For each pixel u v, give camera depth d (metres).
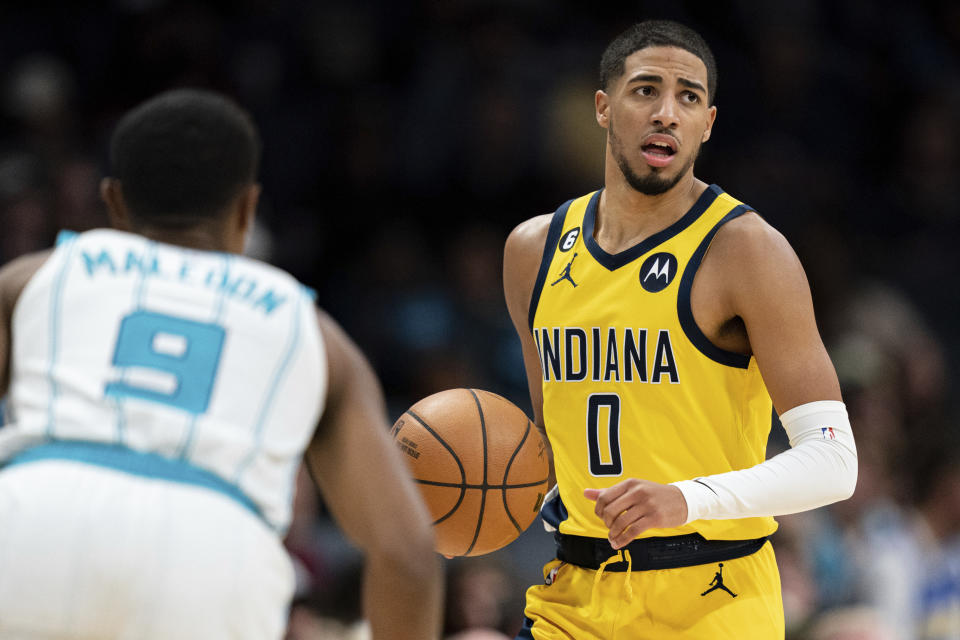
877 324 28.36
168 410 7.75
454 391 12.34
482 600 17.14
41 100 28.94
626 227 11.56
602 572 11.38
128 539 7.36
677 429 11.11
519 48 31.83
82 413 7.72
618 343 11.27
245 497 7.81
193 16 30.39
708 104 11.59
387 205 30.61
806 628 20.16
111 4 31.92
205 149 8.47
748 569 11.30
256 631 7.64
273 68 31.94
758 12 34.81
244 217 8.80
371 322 27.95
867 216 33.16
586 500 11.49
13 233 25.03
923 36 36.81
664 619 11.12
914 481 23.42
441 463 11.84
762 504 10.23
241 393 7.91
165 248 8.31
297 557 20.89
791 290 10.69
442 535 12.03
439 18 32.69
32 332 8.00
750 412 11.27
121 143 8.55
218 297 8.12
